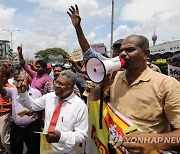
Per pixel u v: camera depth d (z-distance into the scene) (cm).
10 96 466
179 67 500
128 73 231
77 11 329
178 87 210
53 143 297
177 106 206
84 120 306
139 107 222
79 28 329
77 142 294
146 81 222
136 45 220
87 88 282
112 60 221
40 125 464
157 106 216
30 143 469
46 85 569
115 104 238
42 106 336
